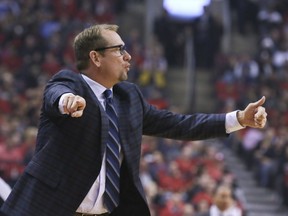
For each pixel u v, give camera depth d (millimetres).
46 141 10023
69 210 9852
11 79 47562
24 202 9828
